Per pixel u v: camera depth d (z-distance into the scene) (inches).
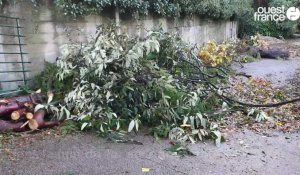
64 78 191.5
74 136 163.5
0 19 193.8
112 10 252.5
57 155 144.5
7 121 166.6
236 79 297.3
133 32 279.0
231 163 141.9
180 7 343.6
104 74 181.3
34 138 160.2
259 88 265.9
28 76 207.8
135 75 183.2
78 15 227.0
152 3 295.3
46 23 213.5
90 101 176.9
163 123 172.2
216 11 442.0
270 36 663.8
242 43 466.6
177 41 246.4
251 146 159.0
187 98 185.9
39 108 171.9
